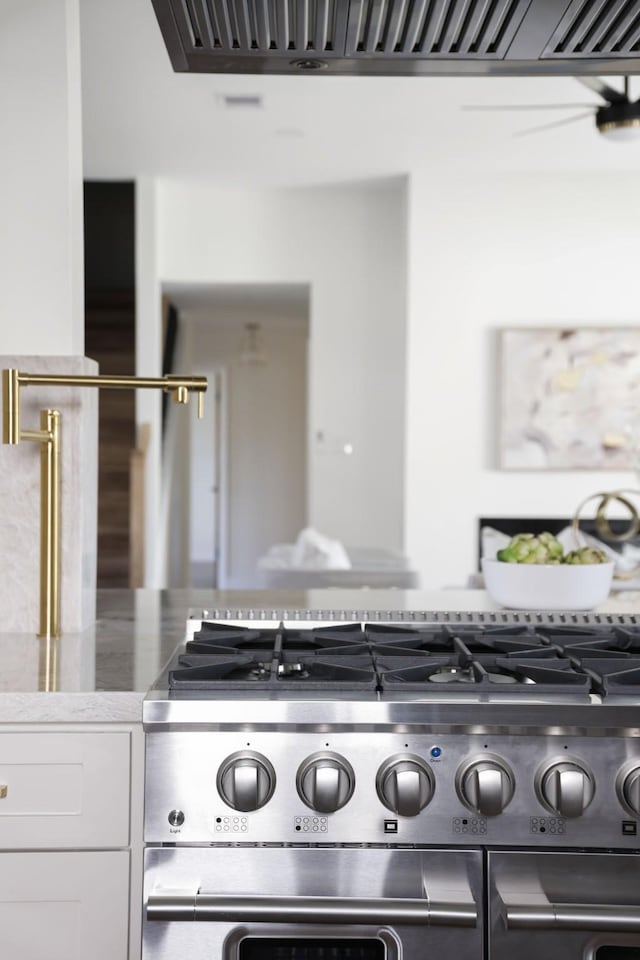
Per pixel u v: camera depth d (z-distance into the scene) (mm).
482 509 6500
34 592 1909
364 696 1317
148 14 3902
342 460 6973
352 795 1297
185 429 9250
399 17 1422
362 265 6914
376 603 2268
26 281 1957
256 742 1308
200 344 10938
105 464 6605
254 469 11086
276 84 4762
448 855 1297
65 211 1953
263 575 4863
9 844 1359
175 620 2078
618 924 1245
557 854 1294
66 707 1369
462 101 5031
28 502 1897
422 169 6371
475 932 1294
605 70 1652
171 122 5379
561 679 1377
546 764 1296
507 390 6430
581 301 6496
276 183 6703
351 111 5191
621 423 6430
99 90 4852
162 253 6867
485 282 6484
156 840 1312
